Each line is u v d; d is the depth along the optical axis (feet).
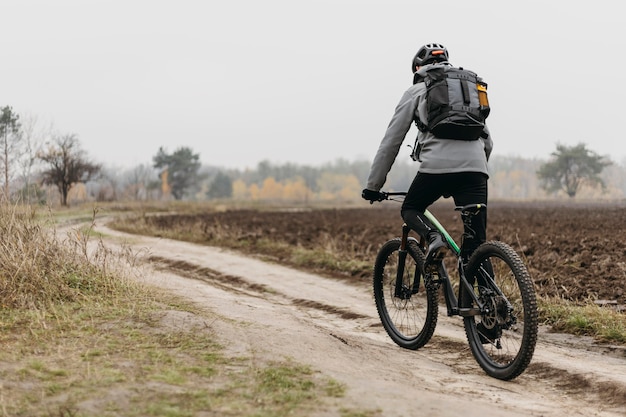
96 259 23.13
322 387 10.81
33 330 14.08
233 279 32.24
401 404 10.18
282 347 13.51
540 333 19.24
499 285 14.51
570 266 29.53
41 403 9.62
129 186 215.31
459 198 14.73
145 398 9.93
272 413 9.45
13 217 21.75
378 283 18.45
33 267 18.95
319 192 567.18
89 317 15.58
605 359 15.92
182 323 15.05
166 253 41.04
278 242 47.88
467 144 14.39
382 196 15.96
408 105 14.78
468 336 14.89
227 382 10.90
